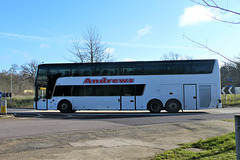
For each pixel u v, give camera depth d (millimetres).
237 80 35469
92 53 29281
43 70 20406
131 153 6508
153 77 19203
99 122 13328
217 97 18469
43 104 20094
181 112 19938
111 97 19469
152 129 10672
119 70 19688
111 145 7504
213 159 5277
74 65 20219
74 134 9492
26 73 56969
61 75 20188
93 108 19625
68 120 14492
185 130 10375
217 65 18766
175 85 18922
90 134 9508
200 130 10305
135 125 11977
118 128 10992
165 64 19219
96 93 19703
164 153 6258
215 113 18719
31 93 51594
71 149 6953
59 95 20016
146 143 7824
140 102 19172
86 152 6590
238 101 27516
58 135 9258
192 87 18766
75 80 20031
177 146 7379
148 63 19438
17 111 24766
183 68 19000
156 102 19000
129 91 19359
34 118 15992
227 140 7074
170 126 11438
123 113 20141
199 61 18922
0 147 7242
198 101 18609
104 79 19734
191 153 6129
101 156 6195
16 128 11133
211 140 7320
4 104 17625
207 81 18656
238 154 4152
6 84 54188
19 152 6621
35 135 9289
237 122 4203
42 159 5871
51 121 13938
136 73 19438
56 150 6836
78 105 19797
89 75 19938
